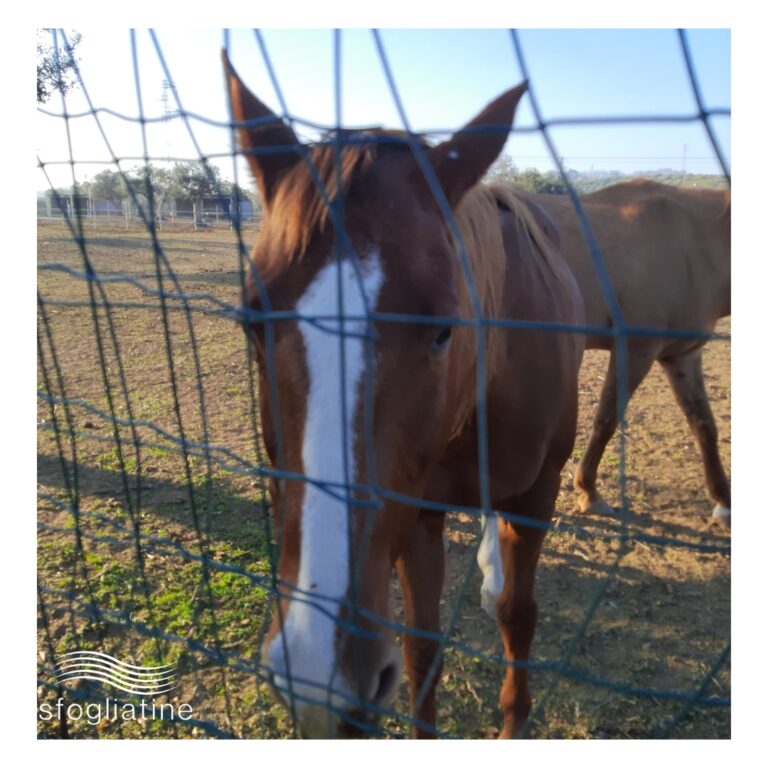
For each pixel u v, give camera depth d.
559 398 2.03
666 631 2.65
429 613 1.96
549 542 3.31
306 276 1.18
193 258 12.28
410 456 1.26
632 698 2.31
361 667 1.09
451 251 1.30
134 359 6.23
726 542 3.29
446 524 3.56
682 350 3.79
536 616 2.12
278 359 1.18
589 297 3.79
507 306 1.86
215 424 4.57
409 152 1.41
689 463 4.18
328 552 1.08
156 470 3.86
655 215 3.85
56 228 16.81
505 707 2.12
